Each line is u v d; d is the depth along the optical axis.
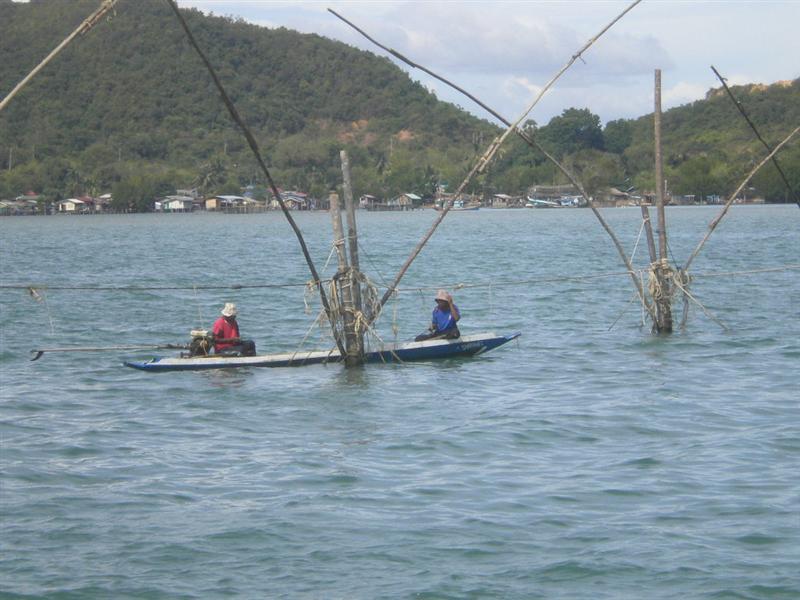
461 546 23.86
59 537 24.73
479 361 47.19
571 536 24.36
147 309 71.12
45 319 65.81
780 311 63.56
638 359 47.12
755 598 21.12
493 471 29.53
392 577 22.33
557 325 59.38
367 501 27.00
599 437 33.12
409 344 47.25
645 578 22.06
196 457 31.47
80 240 193.88
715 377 42.50
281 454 31.69
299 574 22.56
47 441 33.47
